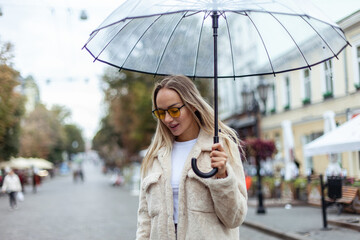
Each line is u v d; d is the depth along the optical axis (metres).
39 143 51.47
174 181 2.38
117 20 2.28
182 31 2.96
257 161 12.86
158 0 2.24
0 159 25.30
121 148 51.16
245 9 2.18
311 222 10.03
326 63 2.94
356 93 11.09
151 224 2.38
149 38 2.89
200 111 2.40
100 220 12.48
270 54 2.95
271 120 24.00
